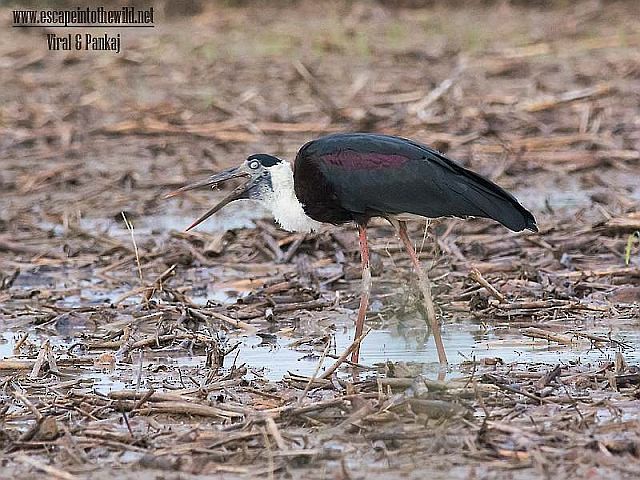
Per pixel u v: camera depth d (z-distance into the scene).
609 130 20.83
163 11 32.78
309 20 32.19
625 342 11.30
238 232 15.93
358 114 21.75
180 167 19.80
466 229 15.67
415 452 8.38
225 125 21.62
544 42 28.42
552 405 9.27
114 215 17.38
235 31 30.62
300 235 15.08
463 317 12.41
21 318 12.92
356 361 10.70
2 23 30.67
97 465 8.35
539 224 15.84
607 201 17.16
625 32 29.25
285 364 10.93
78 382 10.27
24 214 17.48
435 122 21.30
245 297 13.09
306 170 11.28
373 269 13.73
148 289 12.91
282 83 25.11
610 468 8.01
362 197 11.07
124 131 21.64
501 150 20.00
